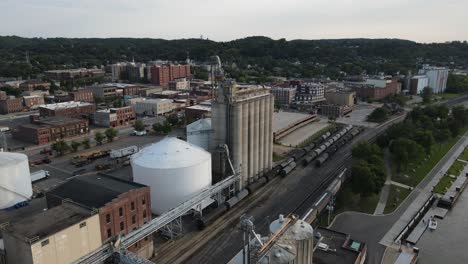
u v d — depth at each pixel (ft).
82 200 211.41
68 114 623.36
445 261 235.40
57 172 381.19
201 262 226.79
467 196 337.31
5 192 291.58
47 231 172.04
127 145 488.44
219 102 317.83
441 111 606.55
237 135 317.63
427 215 297.74
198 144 328.70
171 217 235.61
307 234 175.52
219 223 274.57
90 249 191.52
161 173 264.72
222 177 322.34
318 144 498.69
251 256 159.53
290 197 323.16
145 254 226.99
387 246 247.29
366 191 304.91
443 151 470.39
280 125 553.64
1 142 492.54
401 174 383.65
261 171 364.17
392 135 459.73
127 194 217.56
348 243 220.23
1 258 178.70
